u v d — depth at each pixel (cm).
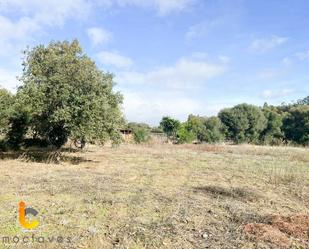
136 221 691
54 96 1585
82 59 1728
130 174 1339
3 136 2150
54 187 987
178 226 671
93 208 776
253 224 691
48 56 1702
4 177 1164
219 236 623
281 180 1252
